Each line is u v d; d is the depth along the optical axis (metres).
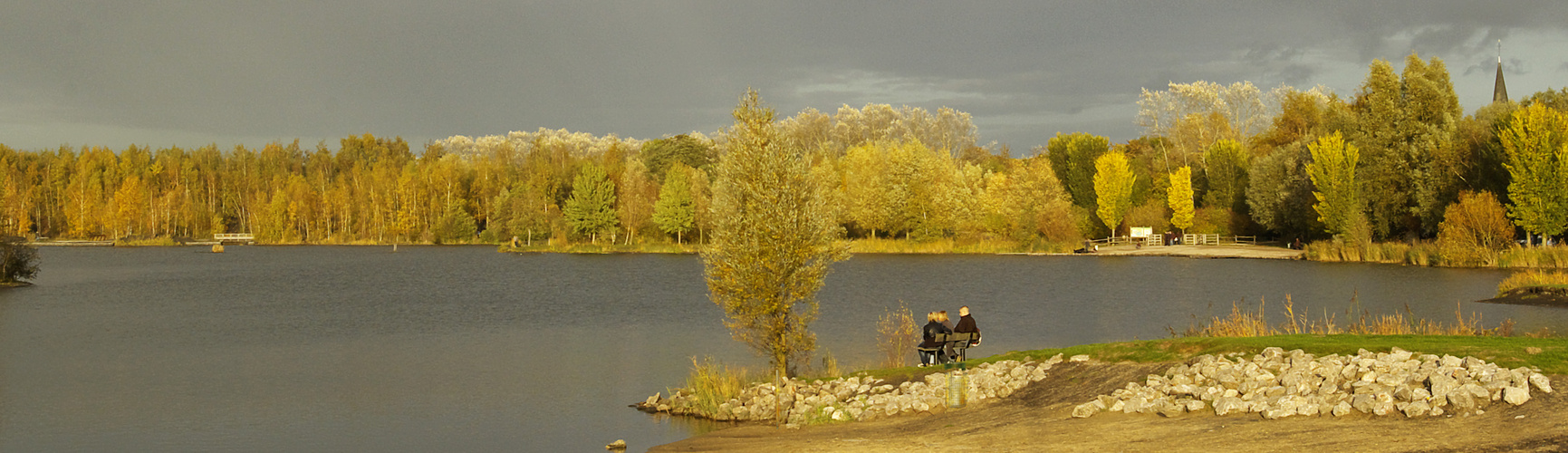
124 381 26.97
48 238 148.12
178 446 19.58
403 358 30.80
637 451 17.91
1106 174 96.12
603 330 37.56
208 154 173.00
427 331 38.34
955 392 17.88
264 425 21.28
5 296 57.47
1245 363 16.53
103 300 54.44
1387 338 18.41
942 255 91.00
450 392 24.64
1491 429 11.55
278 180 152.75
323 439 19.94
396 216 141.38
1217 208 97.56
